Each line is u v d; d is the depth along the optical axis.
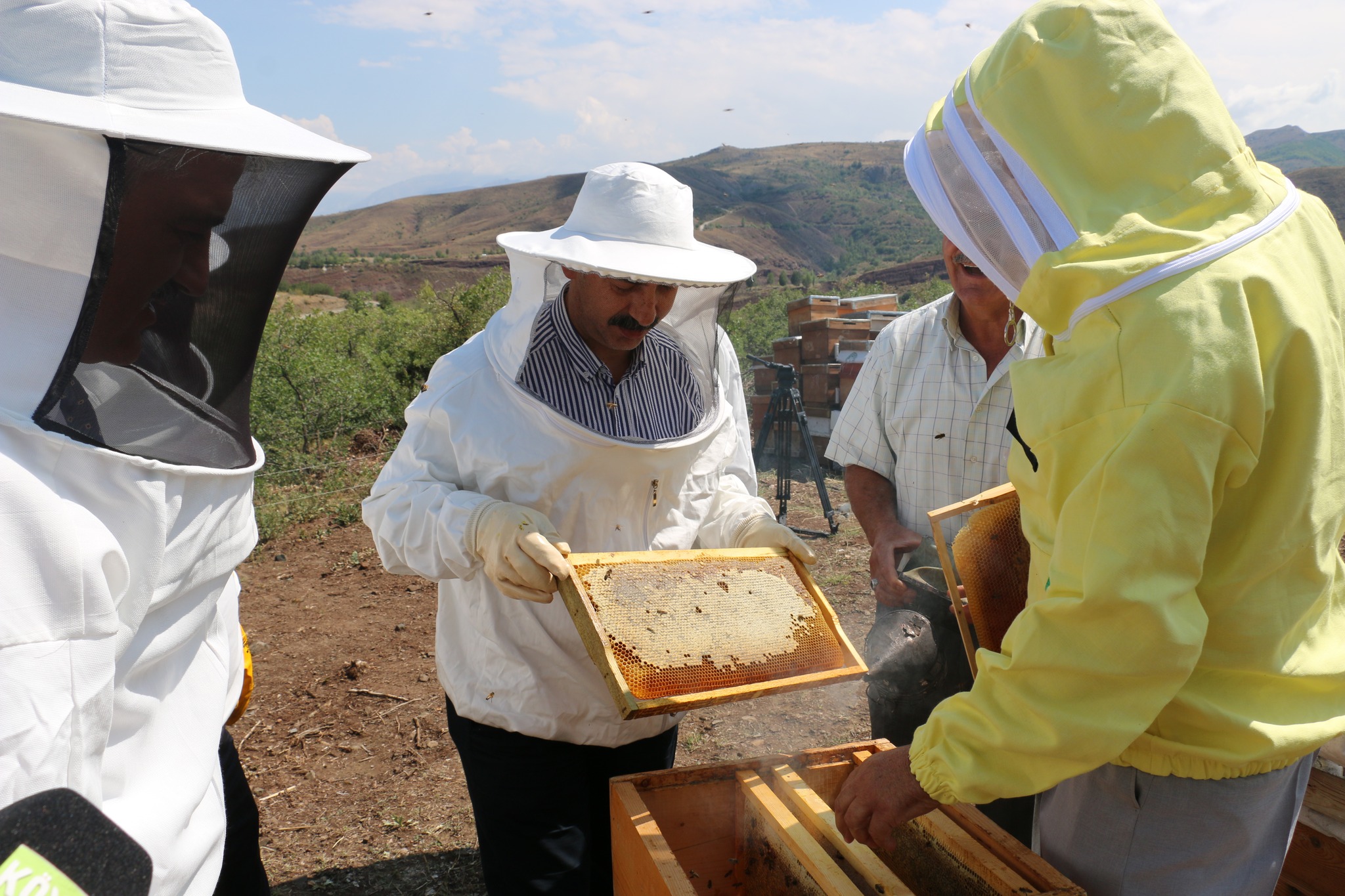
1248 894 1.44
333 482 8.53
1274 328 1.19
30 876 0.58
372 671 4.62
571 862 2.14
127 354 1.08
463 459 2.06
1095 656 1.20
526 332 2.02
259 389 10.04
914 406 2.62
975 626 1.85
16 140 0.89
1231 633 1.30
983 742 1.30
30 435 0.91
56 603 0.84
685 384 2.30
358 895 2.93
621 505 2.12
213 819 1.24
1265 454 1.25
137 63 1.03
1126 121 1.24
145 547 1.02
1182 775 1.35
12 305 0.93
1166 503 1.15
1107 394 1.21
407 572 2.21
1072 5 1.29
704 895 1.77
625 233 2.00
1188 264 1.18
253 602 5.69
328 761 3.76
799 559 2.13
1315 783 1.83
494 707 2.09
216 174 1.10
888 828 1.46
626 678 1.63
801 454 9.41
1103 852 1.45
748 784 1.70
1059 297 1.29
